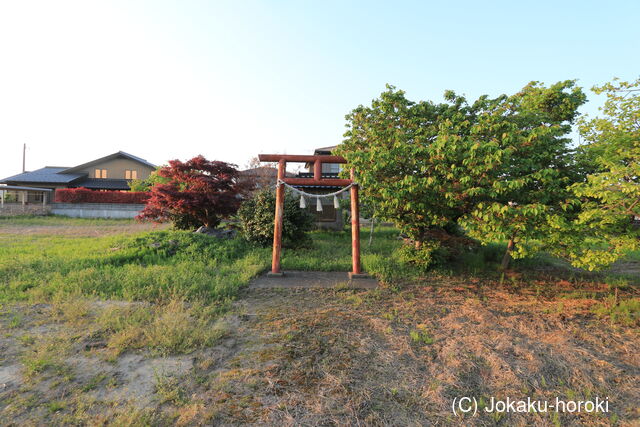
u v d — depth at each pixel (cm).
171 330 452
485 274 922
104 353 403
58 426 274
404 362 403
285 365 390
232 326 516
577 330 506
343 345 449
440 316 575
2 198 2628
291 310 597
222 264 935
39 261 834
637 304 610
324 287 759
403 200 762
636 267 1064
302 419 292
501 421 297
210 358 401
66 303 549
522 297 704
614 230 571
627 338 479
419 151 675
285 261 998
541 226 651
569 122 803
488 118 659
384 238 1522
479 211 718
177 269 826
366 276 852
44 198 2494
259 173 2559
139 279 699
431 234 1102
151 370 370
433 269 933
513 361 404
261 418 292
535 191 704
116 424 274
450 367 388
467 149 642
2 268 747
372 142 839
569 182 707
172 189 1360
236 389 338
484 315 568
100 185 3042
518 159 668
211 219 1452
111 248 1024
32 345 417
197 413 295
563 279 880
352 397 328
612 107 555
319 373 373
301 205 895
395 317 566
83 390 326
